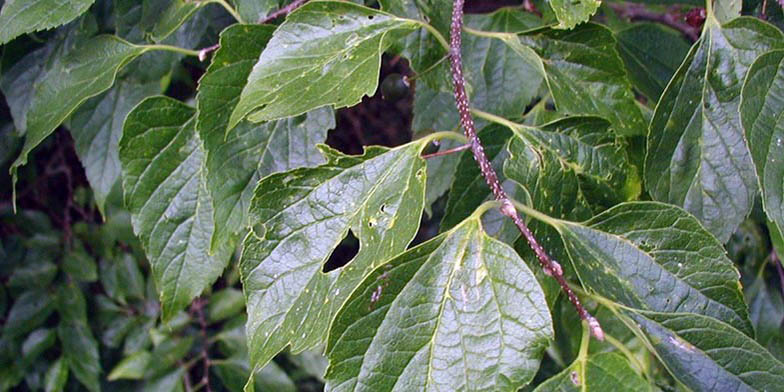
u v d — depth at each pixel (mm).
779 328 750
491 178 489
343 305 453
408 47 566
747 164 525
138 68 636
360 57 503
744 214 527
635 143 565
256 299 482
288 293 481
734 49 526
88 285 984
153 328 957
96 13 644
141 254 940
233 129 542
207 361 958
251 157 545
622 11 708
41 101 578
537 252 476
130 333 966
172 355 947
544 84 638
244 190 544
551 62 552
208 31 636
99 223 964
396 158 486
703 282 493
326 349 453
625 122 549
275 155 549
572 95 545
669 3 666
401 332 456
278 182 484
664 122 524
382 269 456
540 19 622
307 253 482
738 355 466
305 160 551
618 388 455
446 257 462
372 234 478
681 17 690
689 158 530
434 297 458
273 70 505
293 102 490
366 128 946
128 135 556
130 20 621
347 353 453
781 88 492
